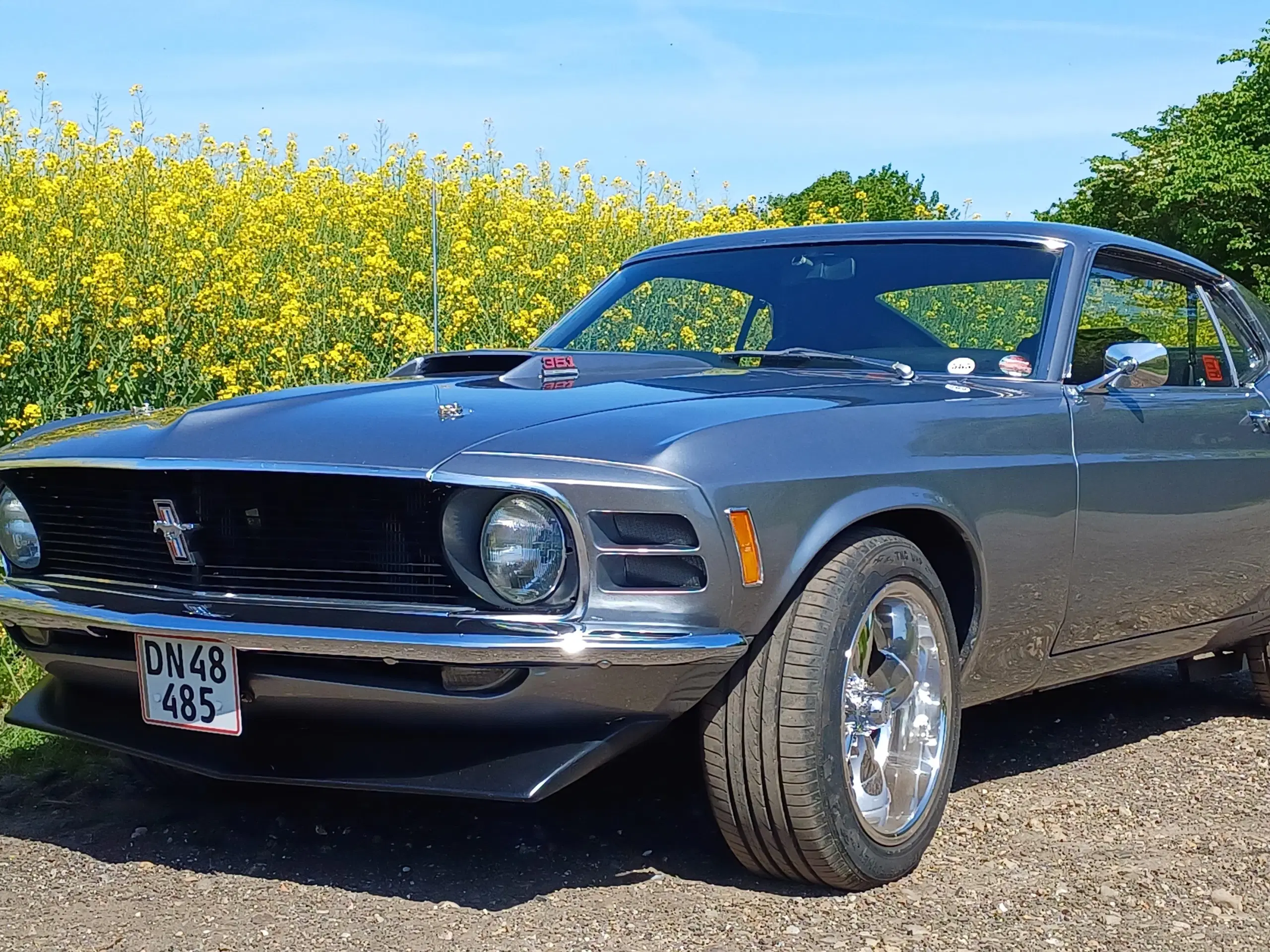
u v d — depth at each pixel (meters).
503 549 2.72
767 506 2.82
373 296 7.75
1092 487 3.62
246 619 2.86
